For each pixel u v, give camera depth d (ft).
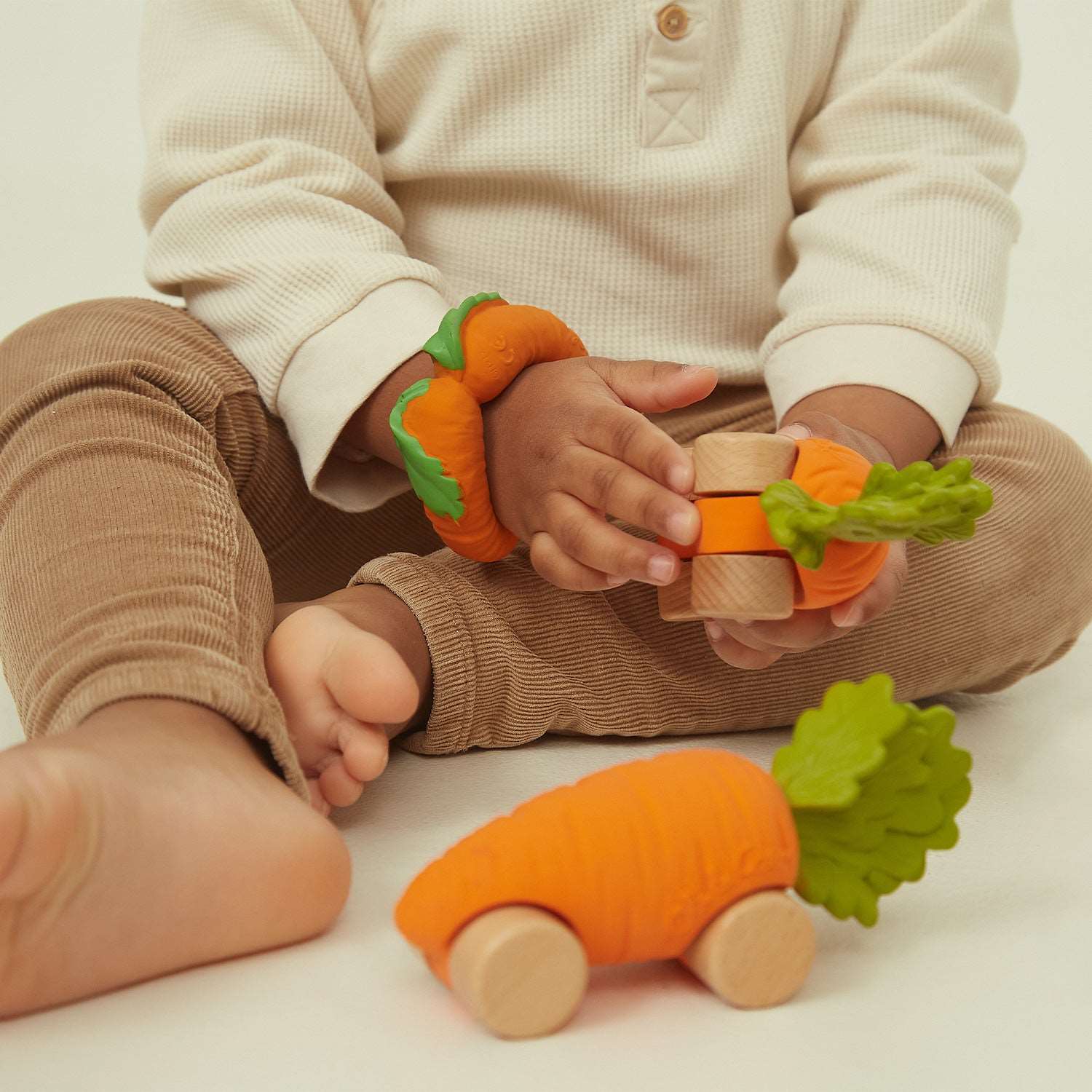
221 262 3.23
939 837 1.98
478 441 2.68
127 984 1.87
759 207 3.59
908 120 3.67
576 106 3.48
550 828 1.82
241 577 2.45
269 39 3.52
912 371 3.17
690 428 3.57
